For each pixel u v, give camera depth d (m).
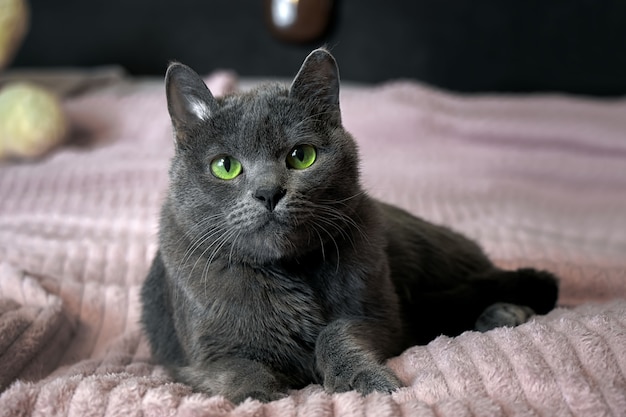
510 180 0.91
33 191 0.80
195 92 0.48
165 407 0.40
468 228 0.75
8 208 0.77
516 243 0.71
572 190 0.92
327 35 1.21
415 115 1.03
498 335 0.45
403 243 0.57
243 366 0.45
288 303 0.47
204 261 0.48
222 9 1.21
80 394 0.41
